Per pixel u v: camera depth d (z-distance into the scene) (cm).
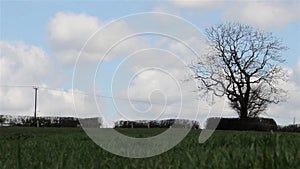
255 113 7688
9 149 1538
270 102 7631
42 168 828
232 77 7425
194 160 728
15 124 6238
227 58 7331
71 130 4809
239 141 1267
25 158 1055
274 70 7575
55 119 6056
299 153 738
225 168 659
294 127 6419
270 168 641
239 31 7319
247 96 7488
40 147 1555
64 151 1238
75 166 850
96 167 833
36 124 6162
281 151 712
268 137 1181
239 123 6600
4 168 885
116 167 820
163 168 738
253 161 667
